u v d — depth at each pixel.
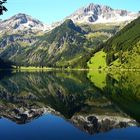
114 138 43.91
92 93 115.69
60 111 72.31
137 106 79.69
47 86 152.88
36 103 89.62
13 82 182.00
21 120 59.38
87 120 59.41
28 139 43.88
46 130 49.72
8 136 45.78
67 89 135.00
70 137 44.75
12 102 92.62
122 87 135.75
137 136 44.88
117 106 80.19
